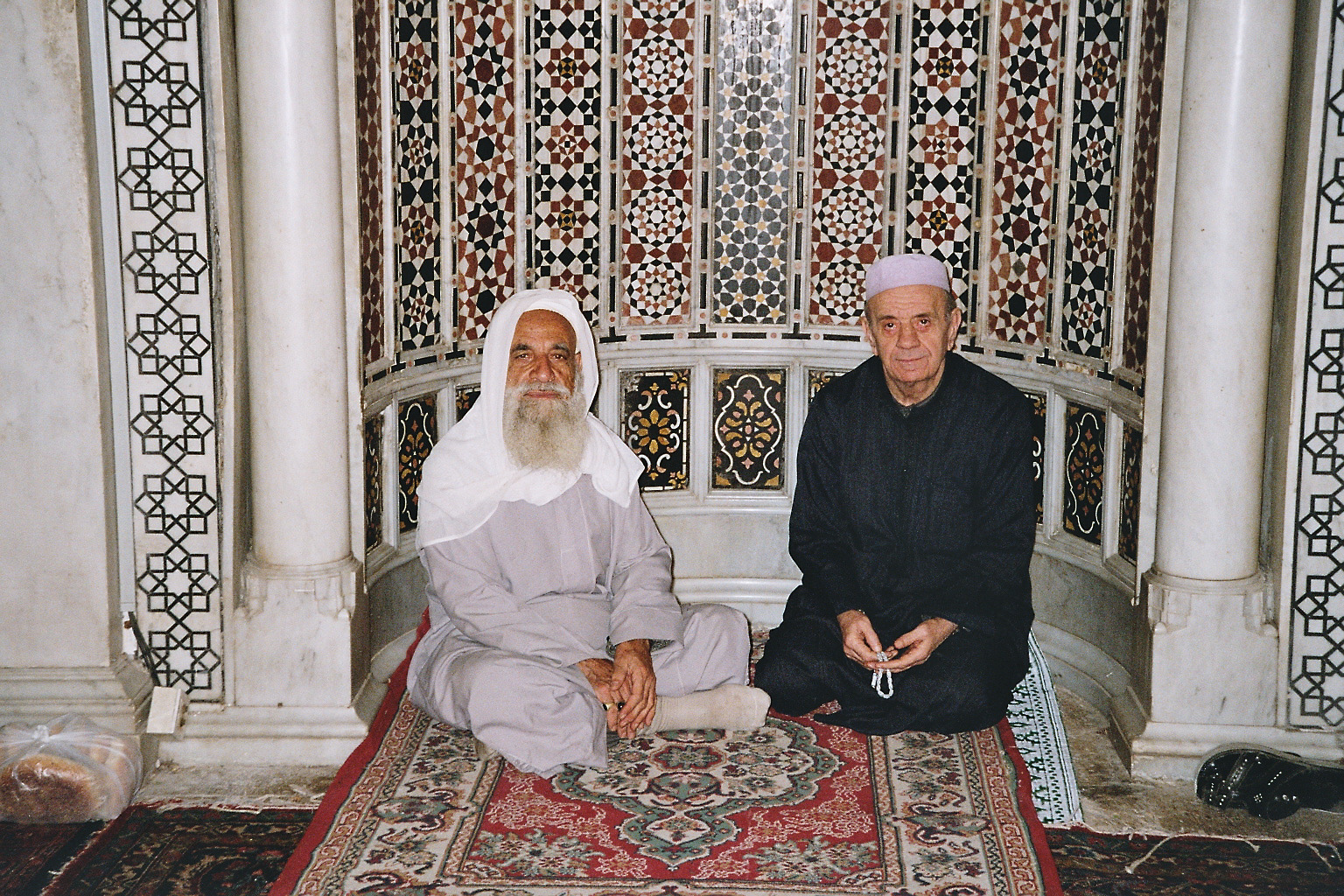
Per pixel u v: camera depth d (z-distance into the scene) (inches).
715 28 163.6
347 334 130.3
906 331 130.1
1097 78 143.6
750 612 173.3
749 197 167.9
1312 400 124.1
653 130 165.6
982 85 157.1
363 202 133.8
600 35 161.3
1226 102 119.0
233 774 127.3
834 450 138.5
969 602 130.8
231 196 123.9
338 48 125.7
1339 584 126.3
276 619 129.1
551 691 120.1
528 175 160.2
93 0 119.6
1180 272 124.0
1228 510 125.7
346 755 129.5
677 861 107.3
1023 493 133.5
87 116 118.0
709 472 173.3
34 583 123.6
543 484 130.2
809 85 164.2
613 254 166.7
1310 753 126.8
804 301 169.5
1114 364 141.6
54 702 123.7
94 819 117.6
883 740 130.9
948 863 107.3
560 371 130.2
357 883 103.7
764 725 134.5
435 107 148.6
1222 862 113.0
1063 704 145.3
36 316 120.2
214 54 120.7
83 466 122.6
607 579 136.3
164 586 129.1
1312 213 121.3
